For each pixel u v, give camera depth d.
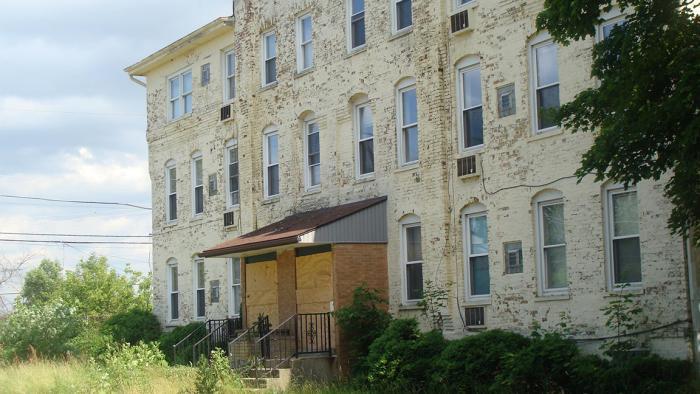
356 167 27.62
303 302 27.25
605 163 15.12
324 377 25.11
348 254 25.69
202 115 36.00
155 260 39.03
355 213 25.77
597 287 20.28
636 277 19.75
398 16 26.44
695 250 18.23
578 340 20.44
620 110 14.74
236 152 34.06
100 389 24.38
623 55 14.91
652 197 19.11
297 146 30.09
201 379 23.39
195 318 36.16
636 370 18.20
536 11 22.12
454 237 24.08
